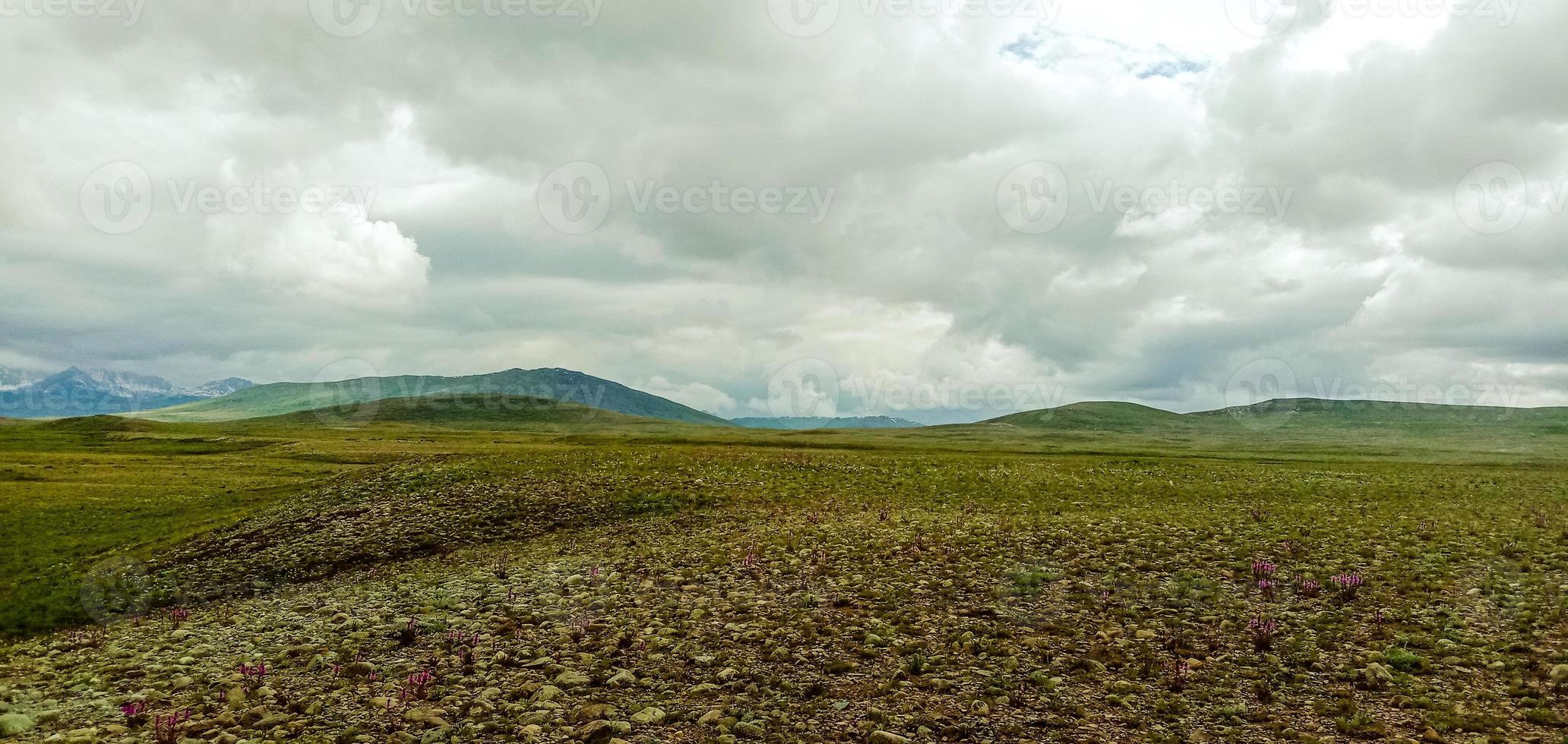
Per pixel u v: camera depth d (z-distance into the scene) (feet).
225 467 286.46
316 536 139.74
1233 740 44.21
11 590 117.80
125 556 134.10
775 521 136.56
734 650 63.26
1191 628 65.51
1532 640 58.49
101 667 68.54
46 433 506.07
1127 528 115.34
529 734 47.03
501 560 115.85
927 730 46.75
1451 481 208.95
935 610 73.46
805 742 45.65
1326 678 53.57
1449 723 44.39
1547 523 118.21
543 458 229.66
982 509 147.13
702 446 377.91
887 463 241.55
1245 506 150.00
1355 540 103.45
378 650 67.56
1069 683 54.08
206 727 50.16
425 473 196.13
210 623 87.66
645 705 52.01
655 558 105.91
